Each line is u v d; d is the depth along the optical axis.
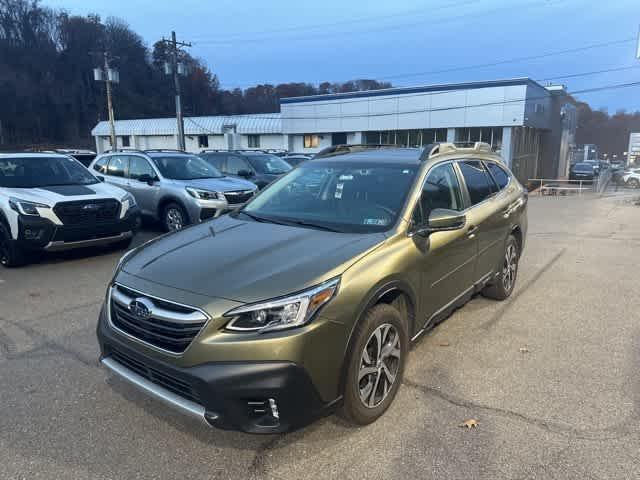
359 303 2.72
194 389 2.45
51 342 4.28
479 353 4.07
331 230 3.38
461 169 4.45
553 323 4.77
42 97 69.94
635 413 3.14
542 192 30.61
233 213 4.08
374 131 34.75
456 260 3.91
